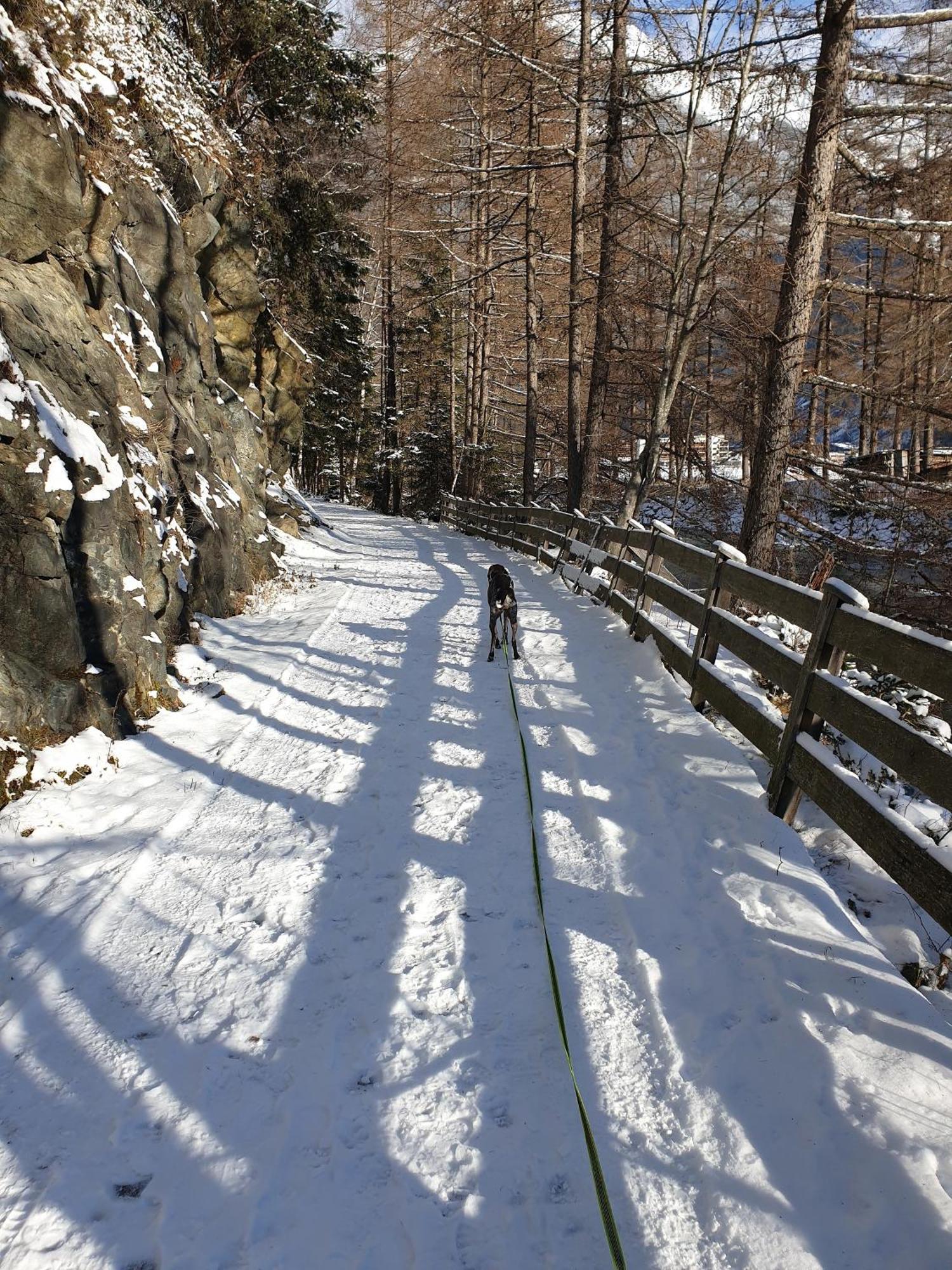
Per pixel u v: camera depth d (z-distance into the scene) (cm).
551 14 1491
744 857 350
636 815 412
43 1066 262
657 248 1412
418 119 1928
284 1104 245
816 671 366
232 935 332
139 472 669
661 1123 233
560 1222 206
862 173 1038
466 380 2948
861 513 1383
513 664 725
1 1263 196
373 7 2089
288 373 1627
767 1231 194
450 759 507
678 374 1130
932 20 865
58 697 470
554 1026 274
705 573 588
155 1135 235
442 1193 215
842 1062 236
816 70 879
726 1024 264
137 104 855
